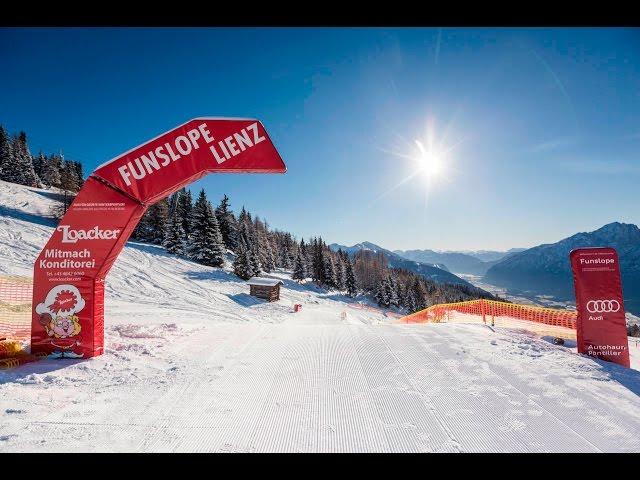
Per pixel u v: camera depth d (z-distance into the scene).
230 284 42.56
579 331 5.86
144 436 3.24
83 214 5.62
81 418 3.54
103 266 5.60
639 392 4.27
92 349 5.48
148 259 42.12
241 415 3.67
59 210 46.75
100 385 4.41
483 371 4.98
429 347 6.23
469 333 7.51
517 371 4.96
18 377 4.59
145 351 5.84
